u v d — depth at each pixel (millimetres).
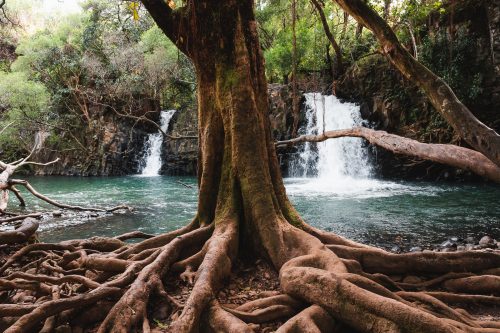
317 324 3266
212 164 5188
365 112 22172
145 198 15695
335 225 10328
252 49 5238
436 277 4711
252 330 3135
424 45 18547
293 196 14953
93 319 3574
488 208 12375
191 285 4055
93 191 18141
